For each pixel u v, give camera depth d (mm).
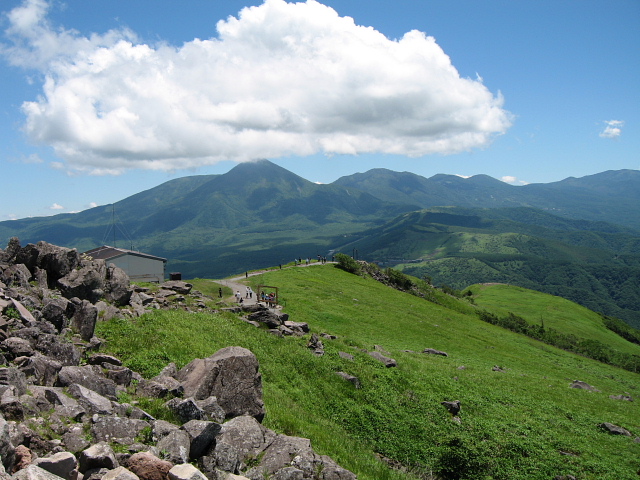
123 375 18312
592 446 33281
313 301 75375
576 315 176750
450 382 41562
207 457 13492
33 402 12820
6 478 8445
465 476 25188
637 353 139000
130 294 33594
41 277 26891
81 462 10867
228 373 19172
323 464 16797
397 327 71688
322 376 32844
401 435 28094
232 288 74438
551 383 54531
